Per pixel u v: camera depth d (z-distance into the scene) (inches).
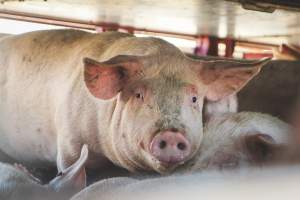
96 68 101.9
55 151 121.5
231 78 105.8
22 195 88.5
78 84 114.1
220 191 60.5
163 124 97.9
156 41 109.7
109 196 78.1
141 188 77.4
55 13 195.3
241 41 252.5
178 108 100.0
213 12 167.2
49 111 120.3
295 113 129.5
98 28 212.1
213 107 110.5
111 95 104.7
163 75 103.0
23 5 177.0
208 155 99.7
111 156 110.5
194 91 102.8
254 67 103.7
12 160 132.4
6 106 127.7
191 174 83.3
